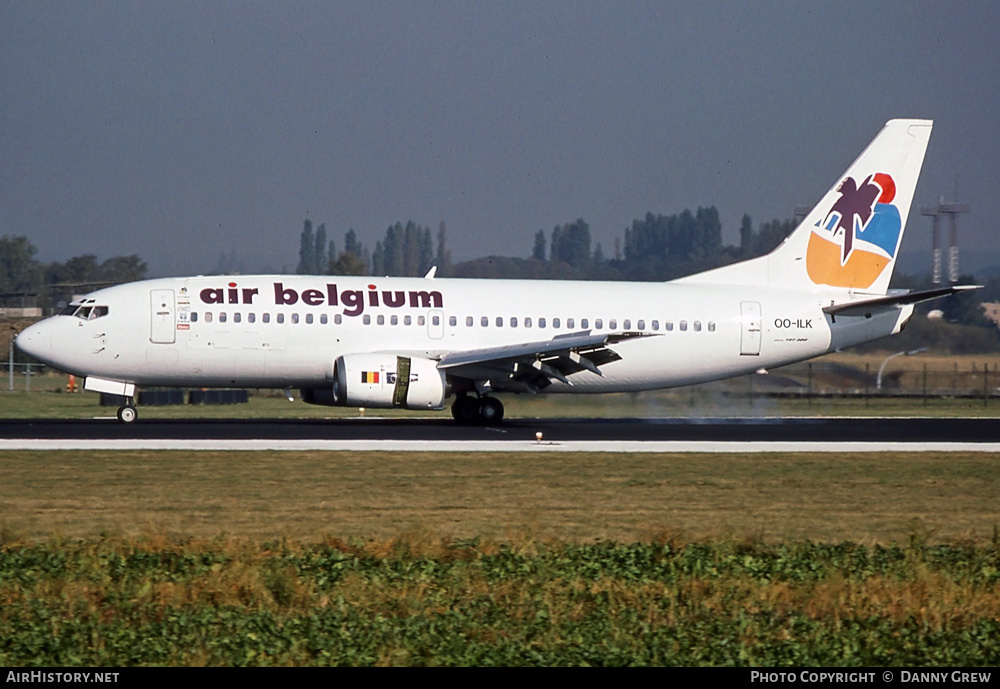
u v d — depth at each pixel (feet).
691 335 614.75
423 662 188.24
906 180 640.17
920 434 566.36
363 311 570.46
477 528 301.22
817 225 637.30
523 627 206.28
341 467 405.18
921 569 247.70
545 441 500.74
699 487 379.55
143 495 341.82
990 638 206.49
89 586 224.33
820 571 249.14
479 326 584.40
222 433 509.35
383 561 250.98
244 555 250.16
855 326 634.02
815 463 441.68
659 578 243.19
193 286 559.79
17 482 361.51
